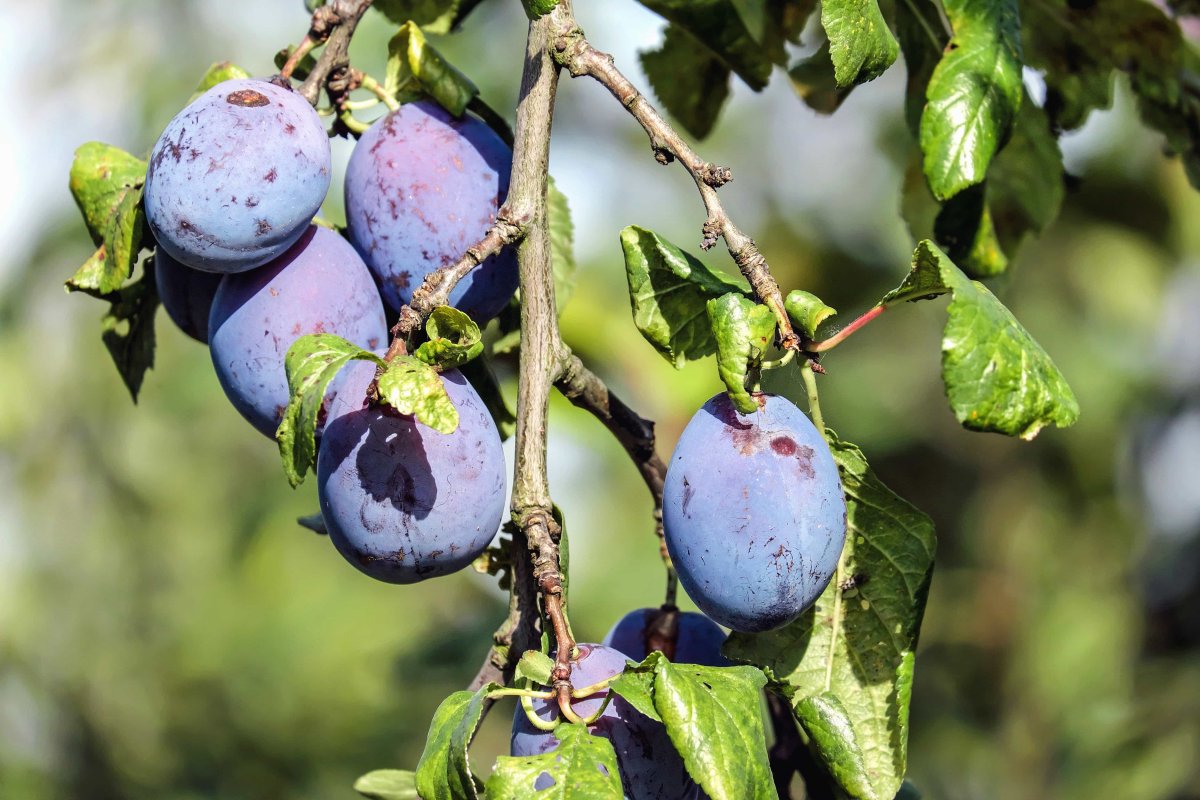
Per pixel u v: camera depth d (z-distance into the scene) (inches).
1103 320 81.2
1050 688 79.7
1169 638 84.0
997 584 82.7
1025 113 43.3
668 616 40.0
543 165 38.9
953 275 37.5
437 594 85.1
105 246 40.0
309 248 39.7
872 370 81.4
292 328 39.4
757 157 82.3
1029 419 37.4
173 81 81.0
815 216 81.2
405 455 38.2
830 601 39.2
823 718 38.1
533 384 38.7
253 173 38.8
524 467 38.4
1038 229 43.9
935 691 82.4
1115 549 84.0
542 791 36.6
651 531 67.1
